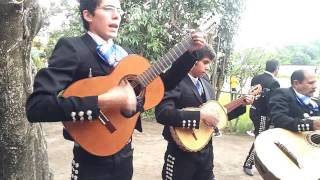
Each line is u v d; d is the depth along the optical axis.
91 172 2.16
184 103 3.01
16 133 2.90
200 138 2.98
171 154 3.04
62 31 11.02
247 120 8.35
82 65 2.08
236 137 7.72
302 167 3.02
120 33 8.80
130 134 2.17
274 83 5.48
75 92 2.02
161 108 2.85
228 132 8.12
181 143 2.90
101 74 2.15
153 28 8.84
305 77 3.68
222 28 9.00
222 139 7.49
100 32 2.19
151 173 5.32
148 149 6.47
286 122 3.53
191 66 2.51
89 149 2.08
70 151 6.08
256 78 5.71
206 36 2.39
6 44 2.77
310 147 3.32
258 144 3.28
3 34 2.75
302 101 3.73
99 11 2.15
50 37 11.23
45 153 3.41
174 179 3.02
